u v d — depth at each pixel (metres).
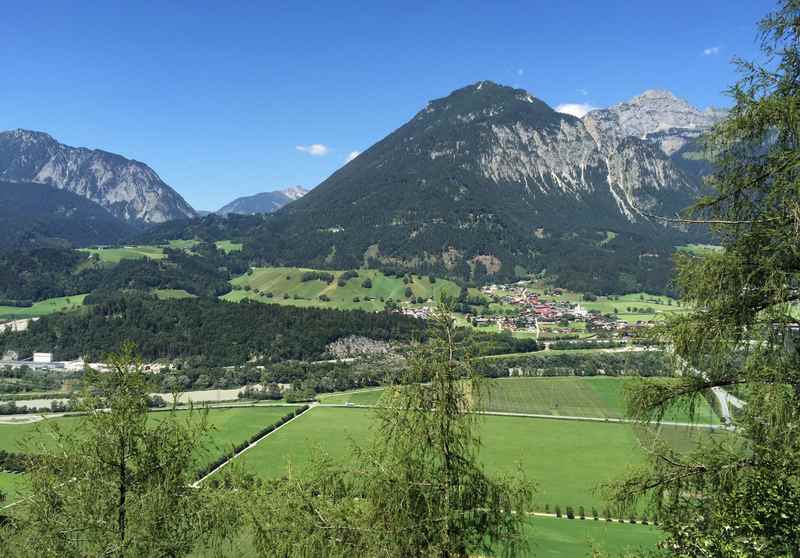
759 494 11.38
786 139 12.60
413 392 15.41
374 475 15.63
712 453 13.08
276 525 17.78
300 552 16.19
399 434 15.45
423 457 15.30
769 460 11.66
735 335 12.63
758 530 11.10
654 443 13.83
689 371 13.75
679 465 13.30
